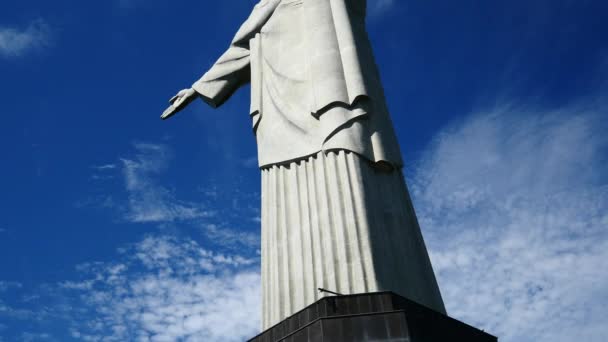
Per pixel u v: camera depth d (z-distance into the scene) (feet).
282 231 89.66
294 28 109.81
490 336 82.43
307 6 109.70
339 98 94.63
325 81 97.09
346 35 103.65
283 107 100.99
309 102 97.66
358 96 95.20
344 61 100.48
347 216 84.84
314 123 95.91
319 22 105.91
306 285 82.84
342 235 83.15
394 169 95.91
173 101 125.59
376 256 81.20
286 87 102.83
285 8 113.50
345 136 91.81
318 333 71.56
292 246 87.66
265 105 105.29
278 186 94.22
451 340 76.28
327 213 86.17
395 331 70.59
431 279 90.89
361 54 104.73
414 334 71.67
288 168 95.30
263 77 109.19
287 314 81.97
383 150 93.61
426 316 75.46
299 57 105.19
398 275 84.28
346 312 73.31
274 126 100.37
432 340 73.56
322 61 99.96
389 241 86.53
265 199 95.71
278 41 110.32
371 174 91.40
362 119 94.99
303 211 89.30
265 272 88.79
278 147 97.45
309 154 93.30
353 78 97.40
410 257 88.63
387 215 89.40
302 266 84.53
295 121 97.55
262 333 80.12
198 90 120.47
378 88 105.60
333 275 80.53
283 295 83.87
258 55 112.37
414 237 92.99
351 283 79.25
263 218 94.17
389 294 74.18
